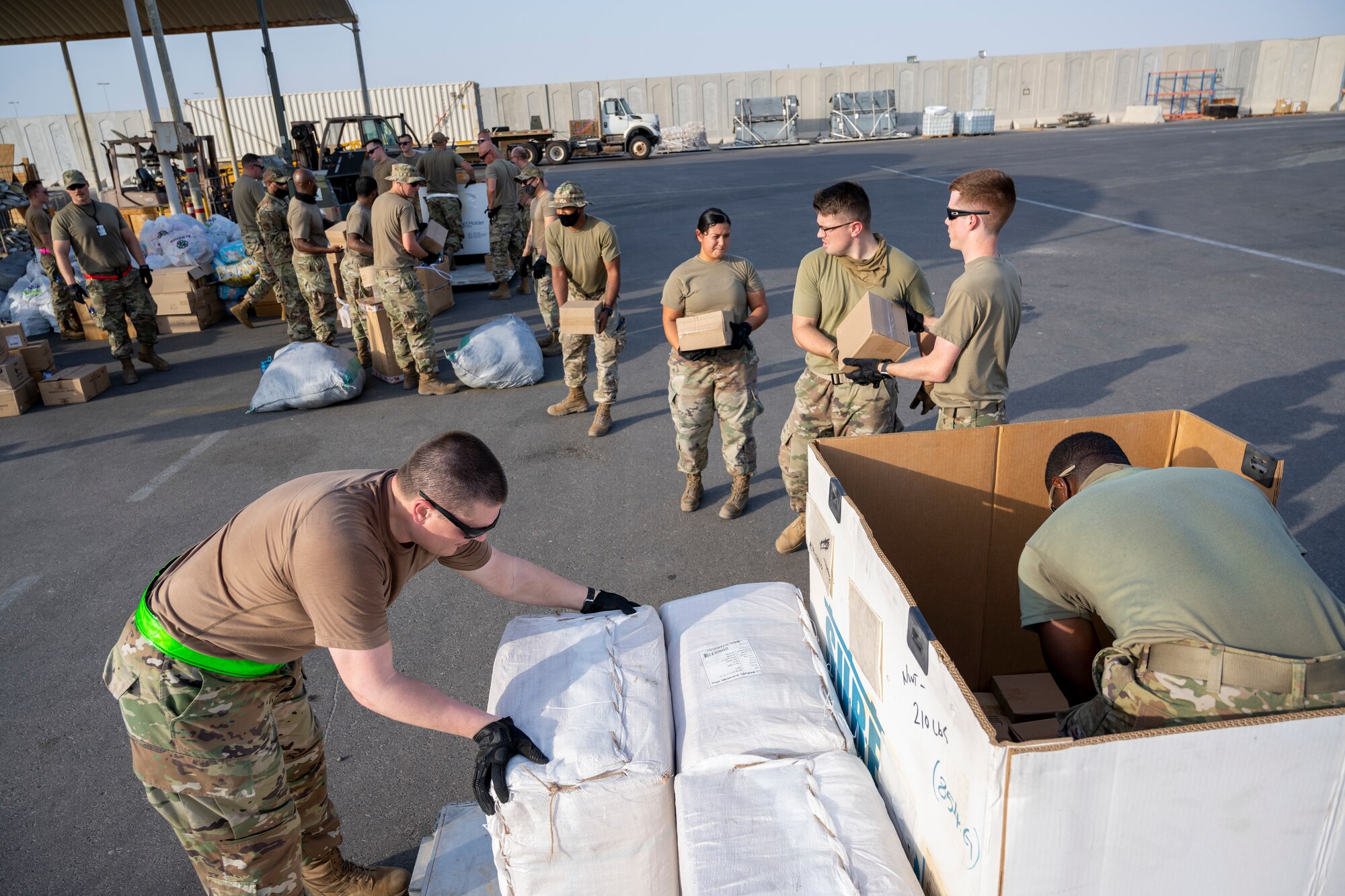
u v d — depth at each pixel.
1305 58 37.56
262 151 32.19
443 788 2.69
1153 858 1.12
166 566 1.85
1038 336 7.01
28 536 4.75
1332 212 11.26
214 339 9.07
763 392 6.25
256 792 1.85
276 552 1.66
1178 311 7.46
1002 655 2.54
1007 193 2.66
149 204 12.47
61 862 2.51
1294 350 6.23
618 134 30.72
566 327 5.31
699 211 15.21
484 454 1.70
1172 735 1.05
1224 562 1.50
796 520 3.88
